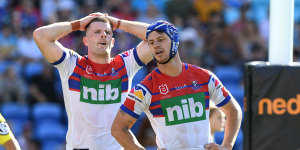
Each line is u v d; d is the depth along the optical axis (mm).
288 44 16172
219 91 17109
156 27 16406
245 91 15781
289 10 16109
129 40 43094
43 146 40594
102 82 19500
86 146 19375
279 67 15453
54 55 19391
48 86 42219
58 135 41094
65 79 19516
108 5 48750
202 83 16906
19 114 41594
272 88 15508
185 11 50312
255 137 15609
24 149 39906
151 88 16734
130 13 49250
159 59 16484
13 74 42438
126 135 16734
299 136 15469
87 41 19734
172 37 16469
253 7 52781
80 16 47500
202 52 45688
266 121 15555
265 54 46625
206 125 16797
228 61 45750
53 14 47469
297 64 15695
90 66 19609
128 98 16844
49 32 19422
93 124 19359
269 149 15602
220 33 46688
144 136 32875
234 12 52219
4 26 47969
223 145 16984
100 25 19469
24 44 46656
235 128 17234
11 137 19188
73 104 19453
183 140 16578
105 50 19469
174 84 16719
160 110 16656
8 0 49500
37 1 49625
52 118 41844
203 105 16797
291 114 15477
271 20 16297
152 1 53219
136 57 20172
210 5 50594
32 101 42125
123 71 19891
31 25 48125
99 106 19453
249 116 15648
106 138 19453
